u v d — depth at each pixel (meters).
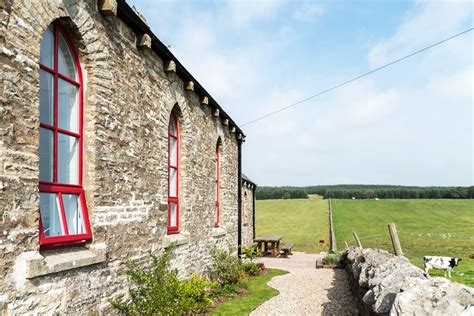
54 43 4.41
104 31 5.14
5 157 3.40
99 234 4.89
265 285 10.52
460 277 10.79
